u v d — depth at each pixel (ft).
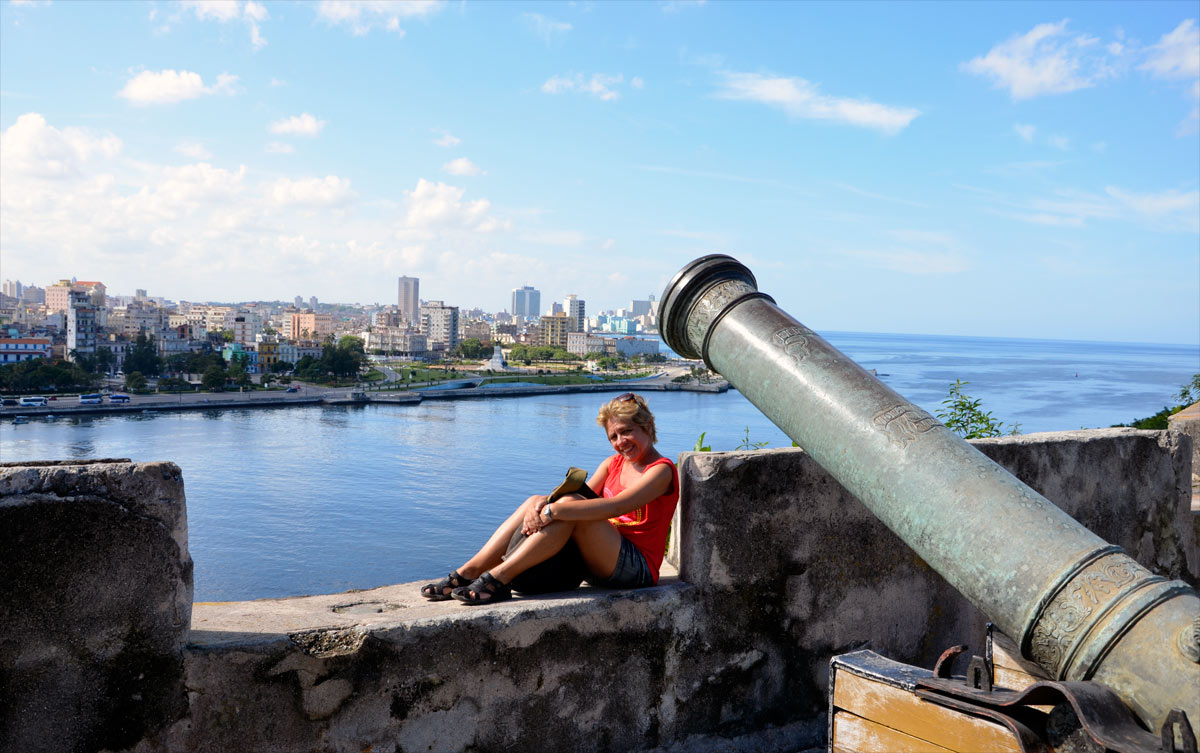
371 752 8.42
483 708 9.00
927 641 12.46
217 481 338.13
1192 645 5.97
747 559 10.81
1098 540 7.10
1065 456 13.53
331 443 436.35
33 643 7.18
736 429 452.35
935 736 7.15
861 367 9.55
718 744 10.71
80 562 7.32
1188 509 15.11
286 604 9.69
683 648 10.37
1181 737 5.78
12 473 7.12
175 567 7.69
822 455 9.11
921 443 8.26
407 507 310.86
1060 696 6.47
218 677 7.82
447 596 10.05
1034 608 6.89
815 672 11.47
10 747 7.13
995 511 7.46
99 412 534.78
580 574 10.25
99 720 7.42
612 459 11.47
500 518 302.66
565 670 9.50
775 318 10.42
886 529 11.99
